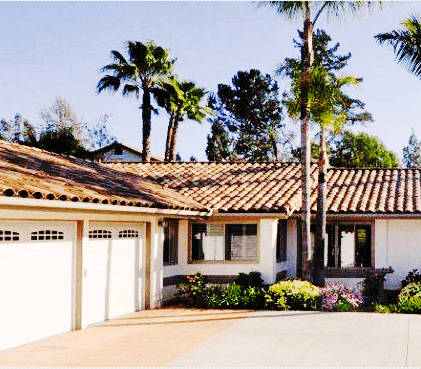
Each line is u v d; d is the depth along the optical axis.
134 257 12.73
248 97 48.19
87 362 7.55
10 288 8.59
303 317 11.52
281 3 14.22
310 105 14.08
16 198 7.67
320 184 14.52
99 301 11.20
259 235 15.31
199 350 8.30
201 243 15.78
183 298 14.80
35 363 7.49
